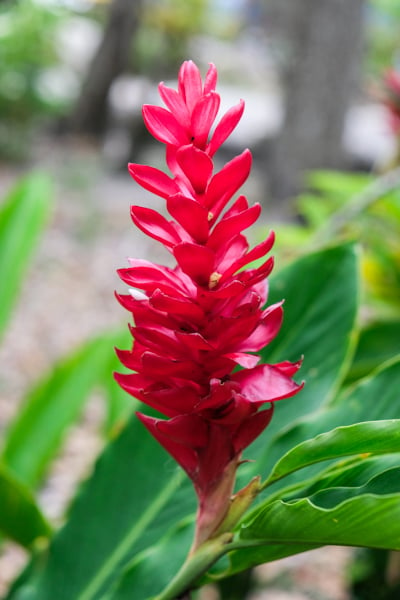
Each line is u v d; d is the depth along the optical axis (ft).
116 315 12.84
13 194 4.00
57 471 7.50
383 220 4.10
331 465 2.19
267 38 22.61
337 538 1.86
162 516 2.48
